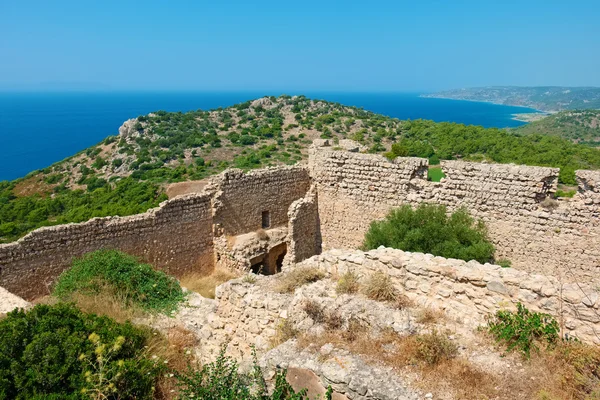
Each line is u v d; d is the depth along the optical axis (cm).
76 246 1593
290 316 935
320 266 1097
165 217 1862
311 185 2353
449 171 1870
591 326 733
